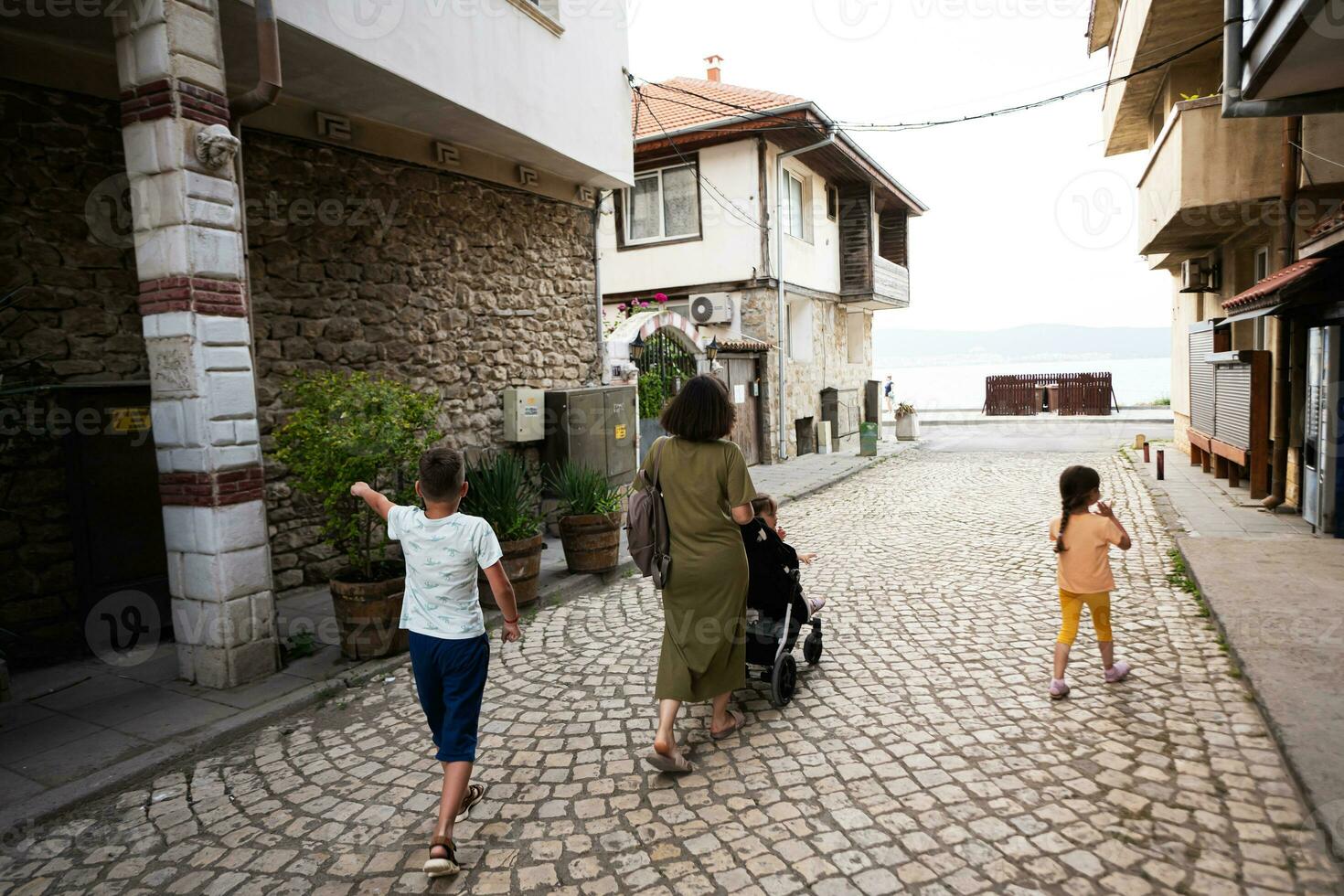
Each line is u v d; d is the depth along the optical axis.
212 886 2.79
